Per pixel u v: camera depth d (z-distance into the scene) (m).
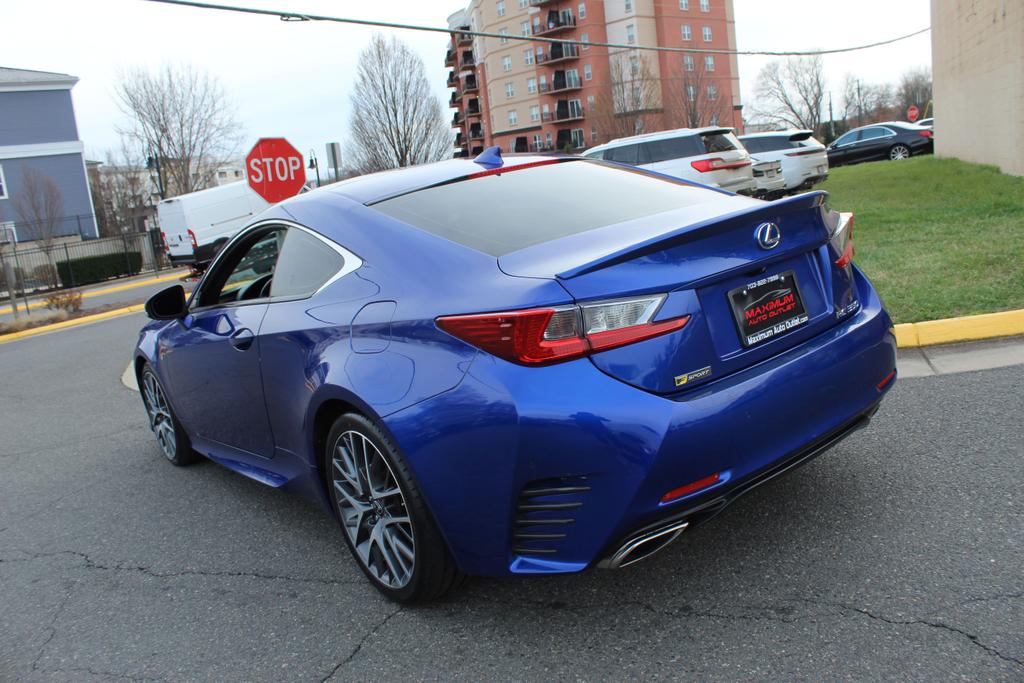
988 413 4.05
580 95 80.25
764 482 2.58
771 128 95.75
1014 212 9.55
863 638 2.41
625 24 74.94
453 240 2.85
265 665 2.72
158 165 41.50
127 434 6.06
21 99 41.31
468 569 2.65
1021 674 2.16
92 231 43.47
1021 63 12.88
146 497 4.57
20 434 6.55
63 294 18.98
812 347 2.72
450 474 2.50
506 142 88.62
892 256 7.86
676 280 2.42
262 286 3.63
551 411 2.29
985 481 3.32
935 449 3.71
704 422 2.35
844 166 24.33
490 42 87.31
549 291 2.35
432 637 2.75
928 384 4.62
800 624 2.53
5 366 10.95
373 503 2.93
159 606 3.24
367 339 2.79
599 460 2.29
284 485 3.65
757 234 2.64
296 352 3.14
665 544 2.51
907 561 2.80
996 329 5.23
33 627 3.20
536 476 2.36
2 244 36.94
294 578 3.33
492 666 2.54
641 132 67.38
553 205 3.10
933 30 20.05
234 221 24.03
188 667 2.77
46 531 4.24
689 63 76.12
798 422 2.59
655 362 2.36
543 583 3.00
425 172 3.53
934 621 2.45
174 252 23.78
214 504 4.33
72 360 10.56
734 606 2.67
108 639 3.03
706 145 15.21
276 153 11.63
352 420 2.83
